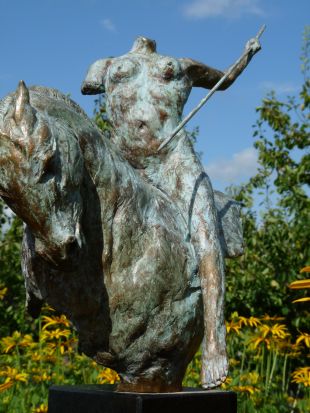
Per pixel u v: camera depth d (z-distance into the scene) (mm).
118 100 3068
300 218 8102
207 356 2824
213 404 2906
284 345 5758
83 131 2578
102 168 2619
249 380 5574
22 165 2283
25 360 6168
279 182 8477
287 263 8055
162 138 3041
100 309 2703
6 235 8891
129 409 2695
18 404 4965
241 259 8219
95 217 2623
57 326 6340
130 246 2691
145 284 2711
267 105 9000
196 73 3309
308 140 8875
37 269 2715
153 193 2854
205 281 2867
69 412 2904
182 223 2912
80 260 2615
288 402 5723
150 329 2777
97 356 2834
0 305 8430
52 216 2344
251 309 7836
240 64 3422
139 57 3125
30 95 2490
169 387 2926
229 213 3367
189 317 2848
